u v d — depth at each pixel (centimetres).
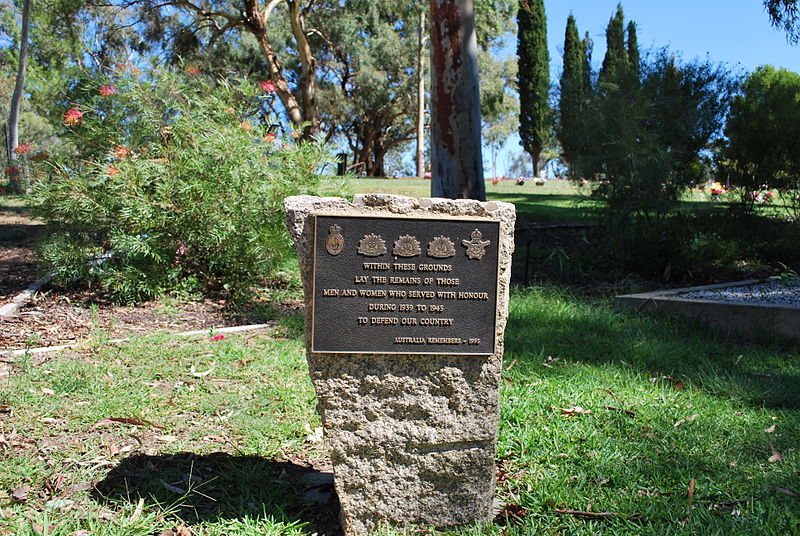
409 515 326
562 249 1074
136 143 820
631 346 616
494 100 3941
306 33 2558
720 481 358
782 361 585
